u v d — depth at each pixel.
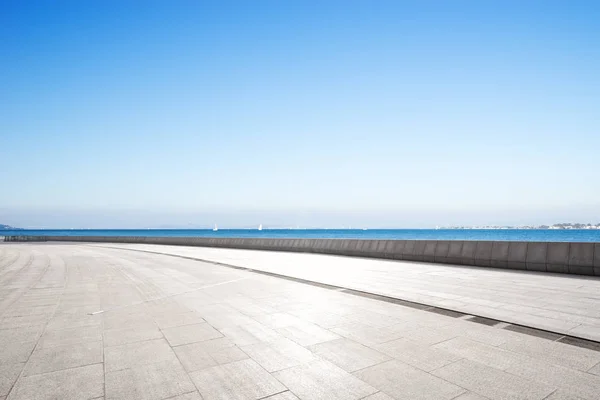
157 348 5.16
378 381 4.06
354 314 7.02
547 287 9.60
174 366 4.52
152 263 17.48
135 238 44.88
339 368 4.43
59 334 5.82
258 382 4.06
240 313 7.15
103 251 27.31
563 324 6.18
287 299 8.49
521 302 7.87
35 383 4.04
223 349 5.11
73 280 11.74
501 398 3.65
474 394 3.73
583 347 5.09
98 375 4.26
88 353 4.98
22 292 9.56
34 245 38.50
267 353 4.95
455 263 15.16
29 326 6.28
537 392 3.76
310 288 9.96
